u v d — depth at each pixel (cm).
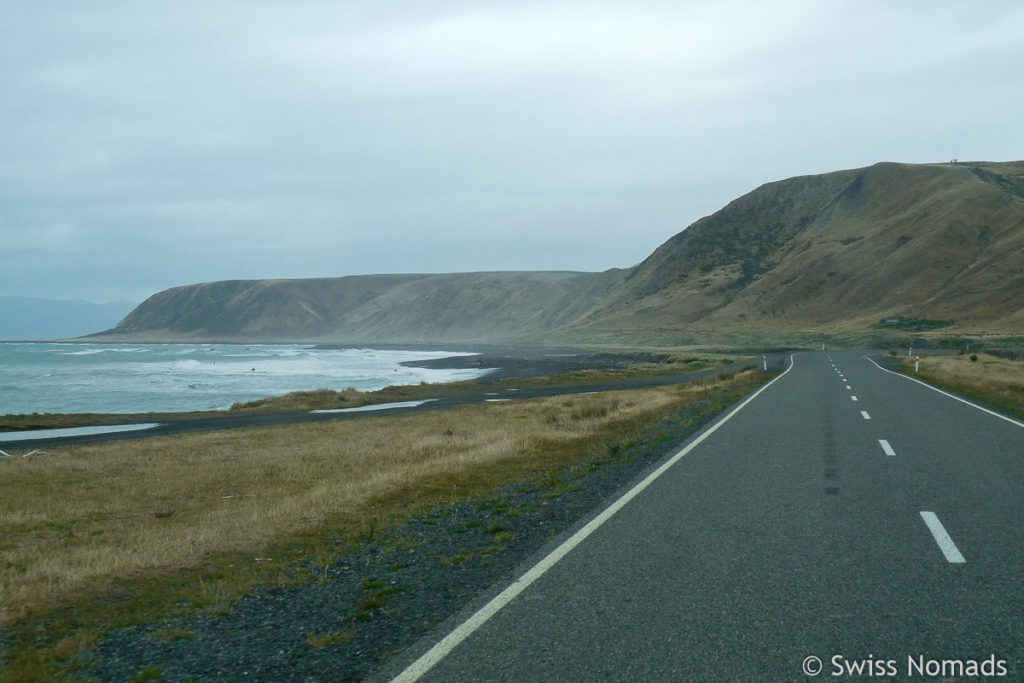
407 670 483
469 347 17588
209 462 1892
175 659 533
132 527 1141
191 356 13600
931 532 802
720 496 1022
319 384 6544
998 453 1366
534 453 1669
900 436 1619
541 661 489
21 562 912
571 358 10400
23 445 2448
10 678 509
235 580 742
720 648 503
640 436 1841
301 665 509
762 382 3759
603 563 711
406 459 1805
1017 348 8281
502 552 791
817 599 595
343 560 807
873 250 16400
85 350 17700
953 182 17975
